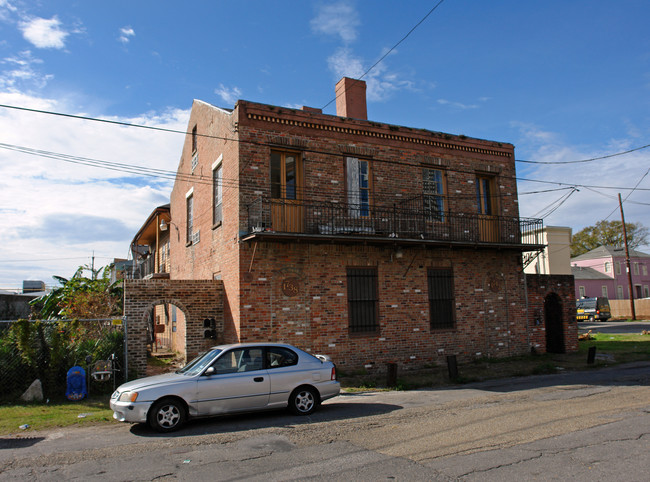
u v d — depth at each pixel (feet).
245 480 18.10
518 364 53.06
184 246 67.72
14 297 84.28
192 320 47.70
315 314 47.06
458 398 35.14
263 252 45.52
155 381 27.12
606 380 42.73
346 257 49.29
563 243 106.52
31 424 28.25
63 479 18.74
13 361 36.06
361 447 22.22
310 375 30.14
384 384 42.63
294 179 48.73
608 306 145.48
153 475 18.94
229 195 47.91
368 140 52.47
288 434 24.91
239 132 45.88
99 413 31.19
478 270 57.11
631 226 213.46
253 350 29.48
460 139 58.13
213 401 27.20
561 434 23.59
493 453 20.74
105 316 63.10
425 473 18.39
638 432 23.63
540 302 61.52
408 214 53.01
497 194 60.23
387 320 50.60
